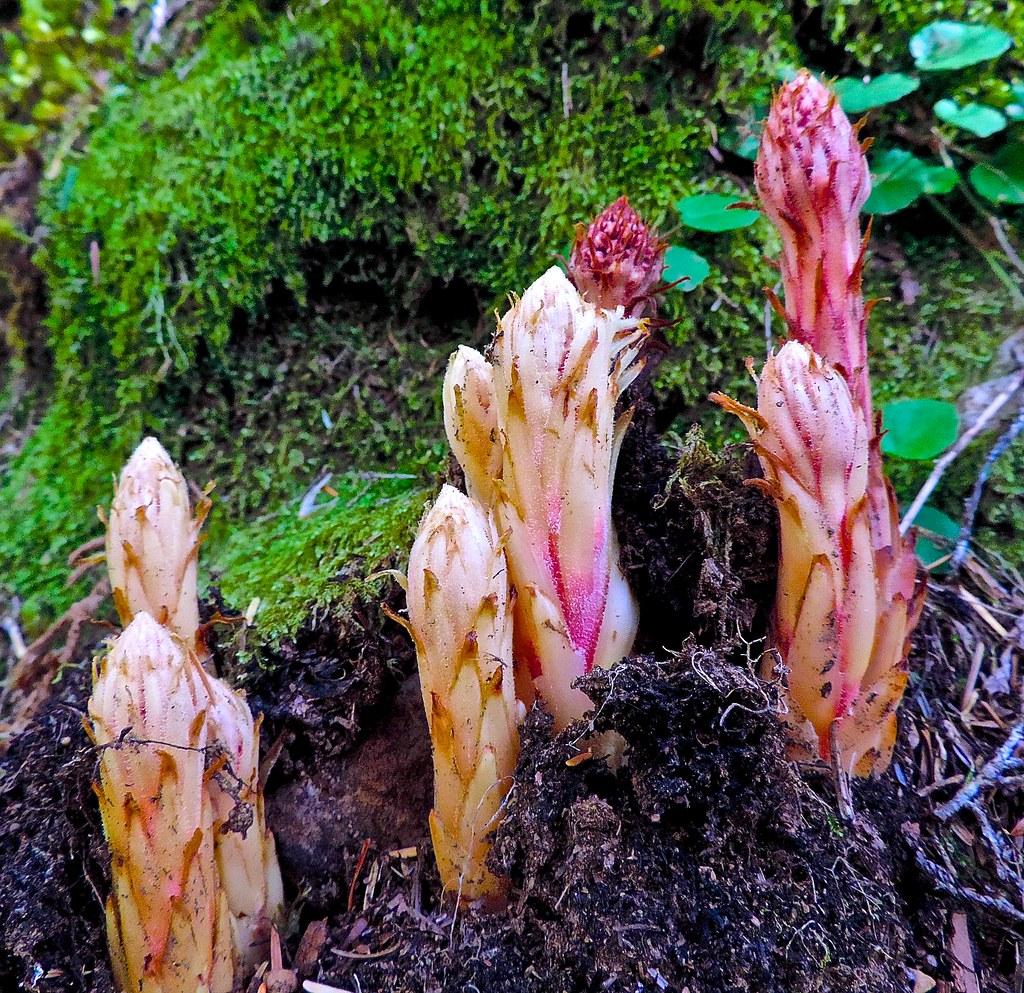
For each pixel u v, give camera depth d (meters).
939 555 0.24
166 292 0.32
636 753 0.17
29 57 0.39
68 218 0.33
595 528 0.18
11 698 0.30
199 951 0.18
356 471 0.32
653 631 0.21
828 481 0.17
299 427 0.33
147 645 0.17
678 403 0.28
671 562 0.20
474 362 0.19
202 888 0.18
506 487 0.18
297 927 0.21
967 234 0.28
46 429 0.35
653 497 0.21
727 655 0.19
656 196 0.29
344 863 0.22
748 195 0.28
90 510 0.34
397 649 0.23
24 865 0.19
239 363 0.33
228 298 0.32
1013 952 0.19
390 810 0.22
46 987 0.18
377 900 0.20
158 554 0.20
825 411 0.17
